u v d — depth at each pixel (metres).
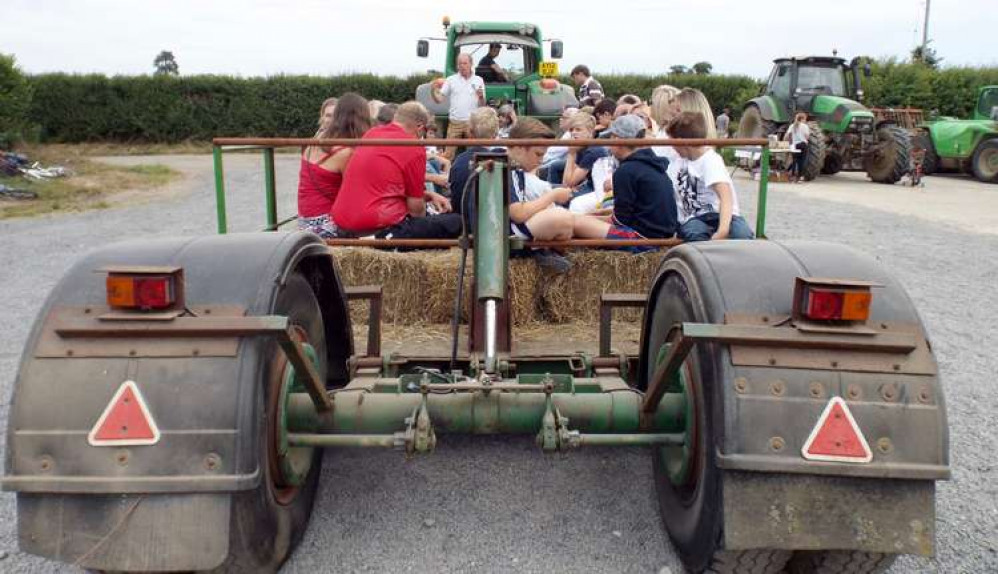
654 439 2.24
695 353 2.19
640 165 3.85
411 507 2.95
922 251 8.89
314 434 2.28
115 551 1.82
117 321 1.93
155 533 1.83
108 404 1.86
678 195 4.27
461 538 2.73
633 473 3.24
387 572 2.53
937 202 13.50
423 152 4.11
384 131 4.09
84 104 30.42
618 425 2.37
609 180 4.82
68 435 1.85
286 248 2.24
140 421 1.85
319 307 2.73
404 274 3.70
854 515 1.90
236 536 1.94
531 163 3.95
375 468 3.28
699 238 3.84
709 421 2.03
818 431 1.89
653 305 2.75
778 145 16.77
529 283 3.65
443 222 3.99
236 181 17.39
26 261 8.19
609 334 3.16
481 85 10.44
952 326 5.84
